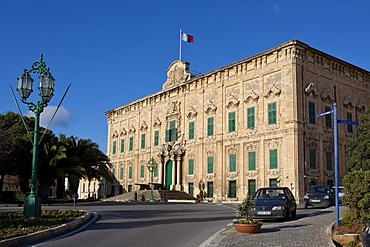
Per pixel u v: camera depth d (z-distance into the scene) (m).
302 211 28.17
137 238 15.21
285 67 42.84
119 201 49.09
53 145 44.66
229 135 48.16
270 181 42.88
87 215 22.77
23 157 44.06
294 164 40.62
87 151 48.66
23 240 13.72
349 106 47.97
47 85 21.39
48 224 17.89
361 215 15.38
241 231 15.71
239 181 46.19
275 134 42.91
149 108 62.50
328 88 45.66
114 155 70.38
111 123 72.50
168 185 56.28
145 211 28.83
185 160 54.16
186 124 54.75
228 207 34.41
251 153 45.34
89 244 13.74
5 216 20.92
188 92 55.12
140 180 62.66
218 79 50.69
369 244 9.60
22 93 21.08
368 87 51.25
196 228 18.45
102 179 72.50
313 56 44.50
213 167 49.62
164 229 18.08
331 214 22.45
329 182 43.62
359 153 39.62
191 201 47.78
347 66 48.06
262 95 44.94
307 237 14.33
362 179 15.64
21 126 50.09
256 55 45.75
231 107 48.47
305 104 42.66
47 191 45.47
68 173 44.59
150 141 61.50
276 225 18.52
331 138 44.91
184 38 57.28
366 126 40.25
